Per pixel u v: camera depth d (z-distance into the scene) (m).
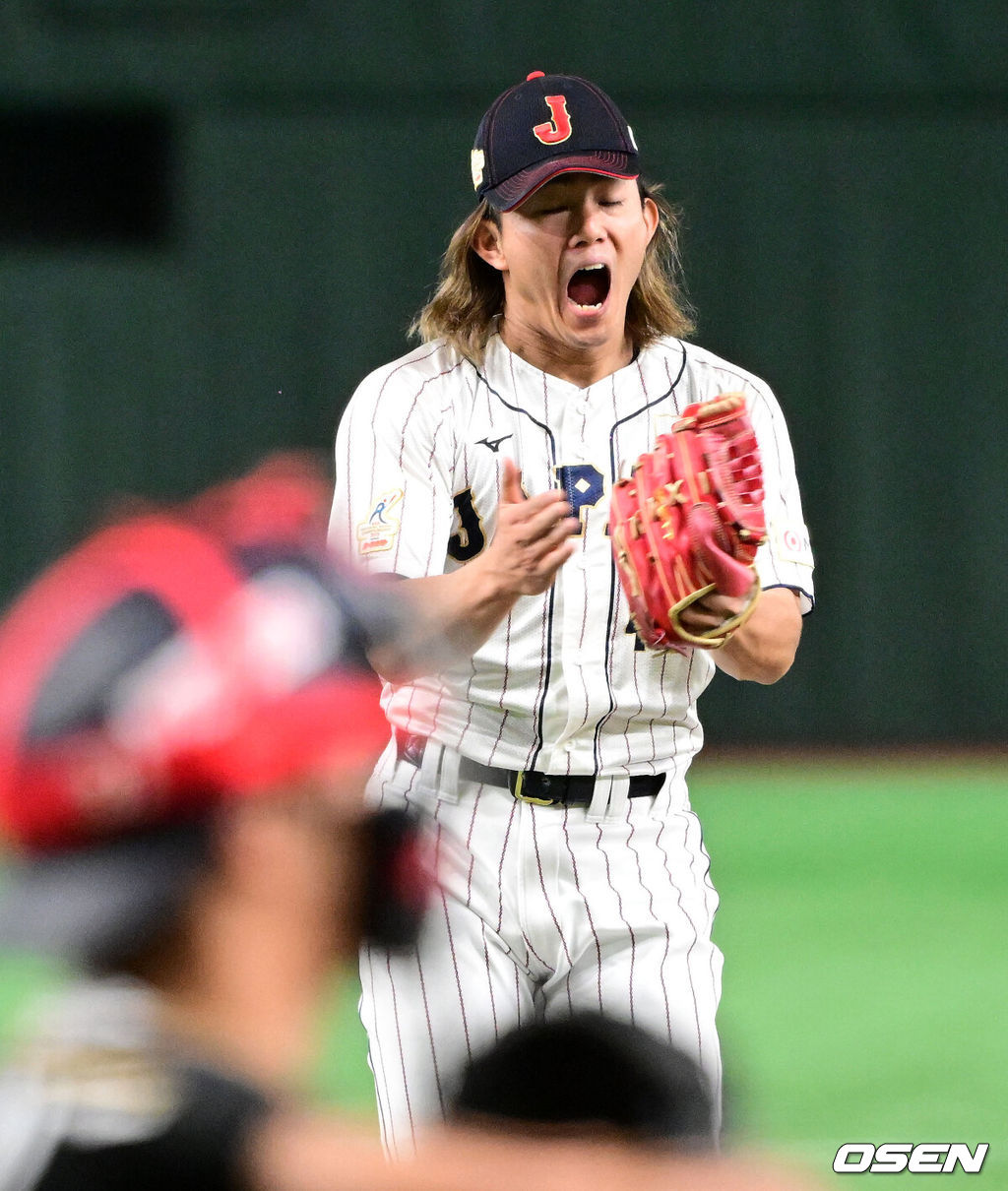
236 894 3.41
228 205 44.28
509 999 10.15
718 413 9.23
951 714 45.03
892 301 44.81
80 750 3.34
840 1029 19.08
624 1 44.38
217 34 44.09
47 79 44.16
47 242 45.81
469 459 10.71
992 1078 17.12
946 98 44.62
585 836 10.30
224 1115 3.35
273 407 44.53
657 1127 3.86
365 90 44.31
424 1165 3.30
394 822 3.51
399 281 44.69
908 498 44.88
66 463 43.91
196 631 3.42
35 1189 3.37
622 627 10.34
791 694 44.84
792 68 44.47
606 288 10.64
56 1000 3.63
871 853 29.97
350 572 3.70
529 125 10.47
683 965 10.21
